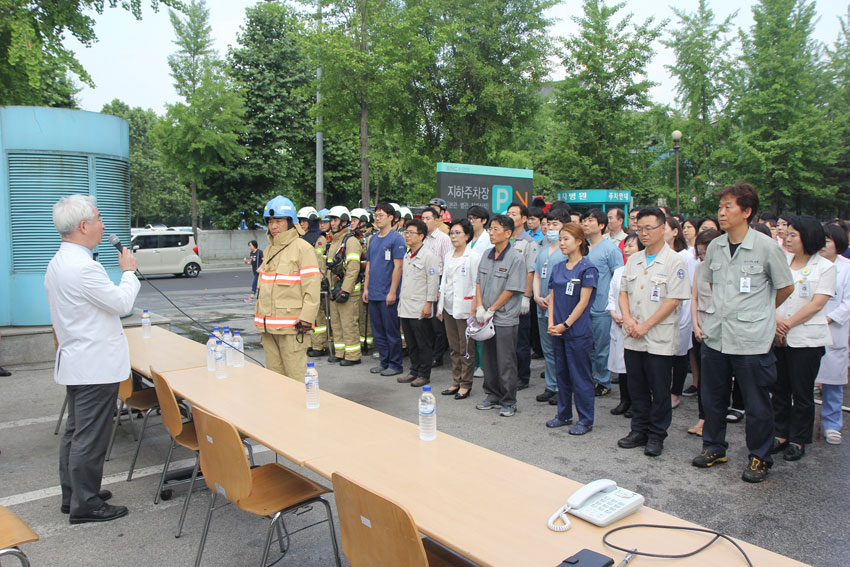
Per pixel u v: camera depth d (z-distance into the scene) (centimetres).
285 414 336
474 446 285
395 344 738
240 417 329
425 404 291
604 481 228
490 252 570
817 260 457
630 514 216
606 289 638
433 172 1667
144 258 2119
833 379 484
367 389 675
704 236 539
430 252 667
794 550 328
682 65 2352
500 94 1547
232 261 2980
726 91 2308
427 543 260
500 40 1605
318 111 1297
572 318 506
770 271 399
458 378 657
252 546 345
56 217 360
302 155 3048
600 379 660
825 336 447
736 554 188
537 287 639
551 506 222
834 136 2284
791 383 460
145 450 501
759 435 419
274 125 2938
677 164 2048
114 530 363
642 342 471
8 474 447
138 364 472
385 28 1202
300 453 274
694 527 205
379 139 1692
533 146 2620
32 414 585
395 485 240
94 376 360
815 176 2219
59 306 357
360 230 818
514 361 570
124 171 841
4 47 994
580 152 2156
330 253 799
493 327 564
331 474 229
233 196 2938
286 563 326
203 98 2555
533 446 493
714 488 409
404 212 926
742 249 409
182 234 2214
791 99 2208
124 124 837
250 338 966
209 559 330
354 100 1276
